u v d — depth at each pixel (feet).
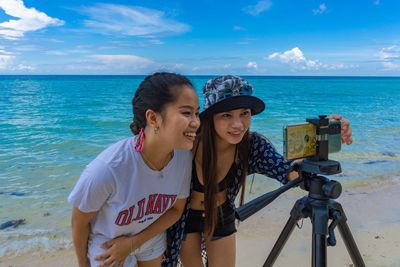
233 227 6.86
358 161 21.63
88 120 47.85
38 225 12.92
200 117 5.69
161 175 5.15
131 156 4.89
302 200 5.33
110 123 45.11
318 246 4.89
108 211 5.04
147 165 5.00
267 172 6.72
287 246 10.61
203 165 6.00
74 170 21.07
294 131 4.95
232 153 6.40
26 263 10.18
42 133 36.78
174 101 4.58
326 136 5.10
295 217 5.41
